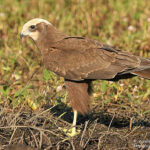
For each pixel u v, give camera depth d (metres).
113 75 15.62
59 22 28.47
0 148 13.77
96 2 32.41
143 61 15.64
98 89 19.72
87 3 31.86
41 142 13.52
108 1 33.12
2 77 20.94
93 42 16.36
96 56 15.96
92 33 27.30
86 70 15.92
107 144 14.63
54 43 16.83
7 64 22.08
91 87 16.77
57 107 17.83
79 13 29.55
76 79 15.96
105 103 18.59
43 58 17.08
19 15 28.80
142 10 31.42
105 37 26.06
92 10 30.61
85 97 16.25
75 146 14.34
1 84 20.20
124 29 28.20
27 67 22.28
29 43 24.58
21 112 16.25
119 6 31.86
